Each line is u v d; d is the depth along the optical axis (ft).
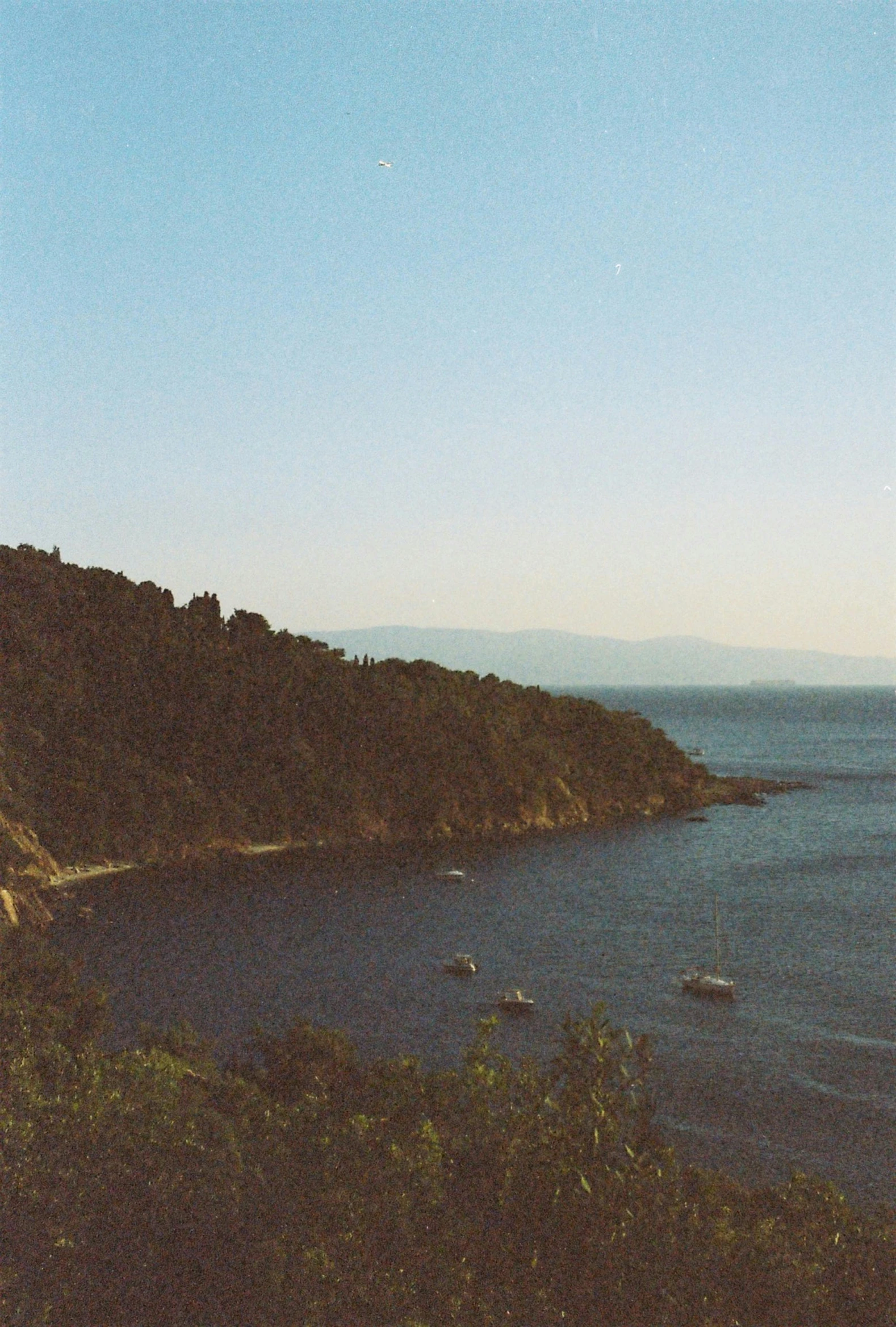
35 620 529.86
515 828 545.85
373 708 569.64
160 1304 56.90
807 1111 172.65
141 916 338.13
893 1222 93.30
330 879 411.95
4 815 387.55
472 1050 100.48
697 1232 72.13
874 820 583.58
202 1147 74.23
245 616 629.51
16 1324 53.31
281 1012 231.71
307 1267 60.59
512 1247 67.56
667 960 281.13
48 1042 109.60
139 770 460.14
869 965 272.92
